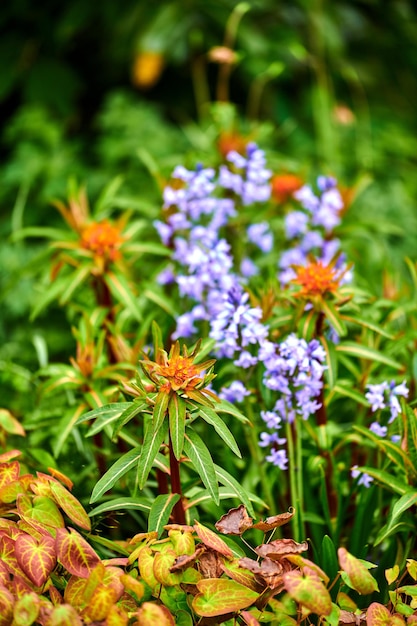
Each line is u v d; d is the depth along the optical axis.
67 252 1.31
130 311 1.22
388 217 1.93
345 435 1.16
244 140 1.51
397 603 0.98
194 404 1.01
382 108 2.58
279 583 0.94
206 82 2.50
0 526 0.99
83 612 0.92
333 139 2.17
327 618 0.94
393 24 2.67
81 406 1.16
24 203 1.95
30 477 1.02
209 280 1.20
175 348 1.00
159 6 2.36
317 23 2.38
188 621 0.96
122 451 1.19
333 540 1.12
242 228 1.44
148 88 2.53
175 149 2.00
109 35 2.47
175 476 1.03
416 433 1.06
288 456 1.16
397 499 1.10
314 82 2.56
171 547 0.96
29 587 0.94
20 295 1.65
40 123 2.02
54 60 2.48
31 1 2.49
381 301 1.25
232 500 1.15
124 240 1.26
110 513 1.12
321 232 1.46
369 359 1.22
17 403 1.30
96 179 1.94
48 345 1.53
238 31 2.31
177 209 1.32
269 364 1.10
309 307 1.14
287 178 1.49
